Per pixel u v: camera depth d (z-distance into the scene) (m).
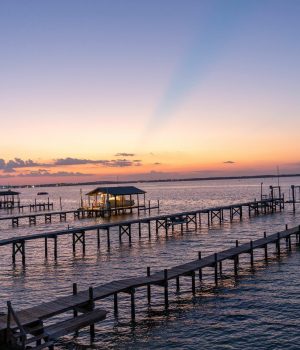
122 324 23.59
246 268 36.03
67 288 31.53
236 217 82.06
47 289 31.39
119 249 48.75
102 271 37.12
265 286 30.23
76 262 41.69
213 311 25.33
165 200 163.88
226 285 30.83
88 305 21.75
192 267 29.30
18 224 80.50
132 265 39.47
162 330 22.62
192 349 20.25
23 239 42.12
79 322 19.48
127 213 93.44
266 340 20.98
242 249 35.44
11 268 39.75
